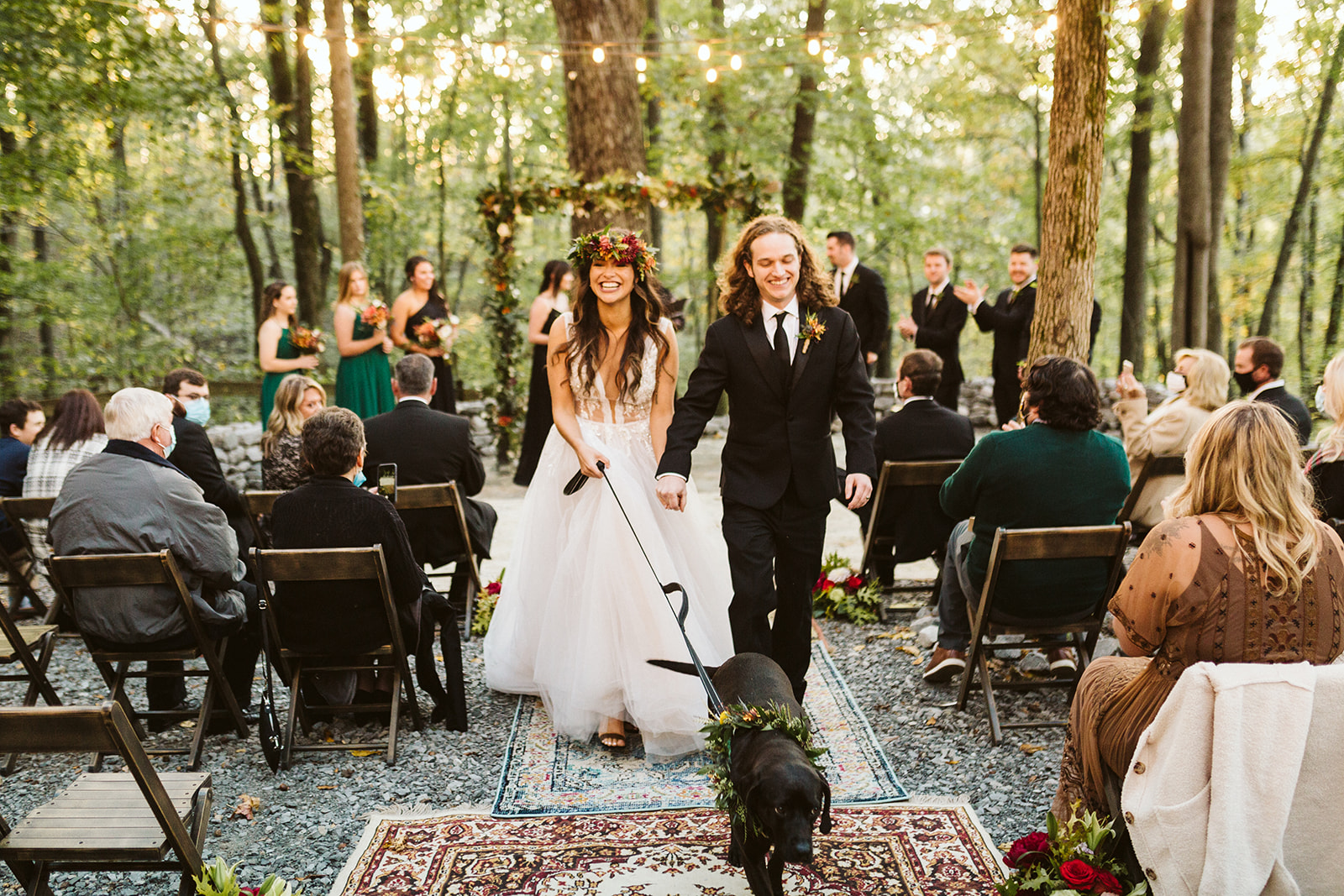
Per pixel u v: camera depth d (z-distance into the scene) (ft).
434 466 14.67
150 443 11.14
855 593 16.19
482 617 15.66
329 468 11.15
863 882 8.35
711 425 38.60
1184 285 30.27
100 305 46.37
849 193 55.93
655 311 11.60
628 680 10.72
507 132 62.80
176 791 7.84
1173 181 54.44
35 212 40.88
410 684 11.68
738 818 7.13
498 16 59.72
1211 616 6.76
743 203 28.73
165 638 10.91
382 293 58.49
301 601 10.94
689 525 11.76
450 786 10.46
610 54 31.50
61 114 39.19
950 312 24.52
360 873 8.63
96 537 10.62
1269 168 49.16
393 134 67.10
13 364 42.63
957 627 12.82
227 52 55.21
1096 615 11.48
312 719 11.99
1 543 16.21
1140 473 14.52
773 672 8.59
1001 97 55.52
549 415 24.68
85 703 13.23
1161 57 39.17
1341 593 6.78
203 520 10.87
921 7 48.16
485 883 8.43
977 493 11.49
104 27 36.86
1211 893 6.21
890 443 15.24
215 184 50.44
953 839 9.00
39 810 7.63
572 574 11.43
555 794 10.10
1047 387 11.35
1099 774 7.79
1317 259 48.75
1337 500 11.53
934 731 11.57
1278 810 6.16
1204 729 6.40
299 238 47.83
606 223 30.17
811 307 10.58
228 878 7.40
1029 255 23.43
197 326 53.93
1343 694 6.27
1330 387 11.77
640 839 9.12
